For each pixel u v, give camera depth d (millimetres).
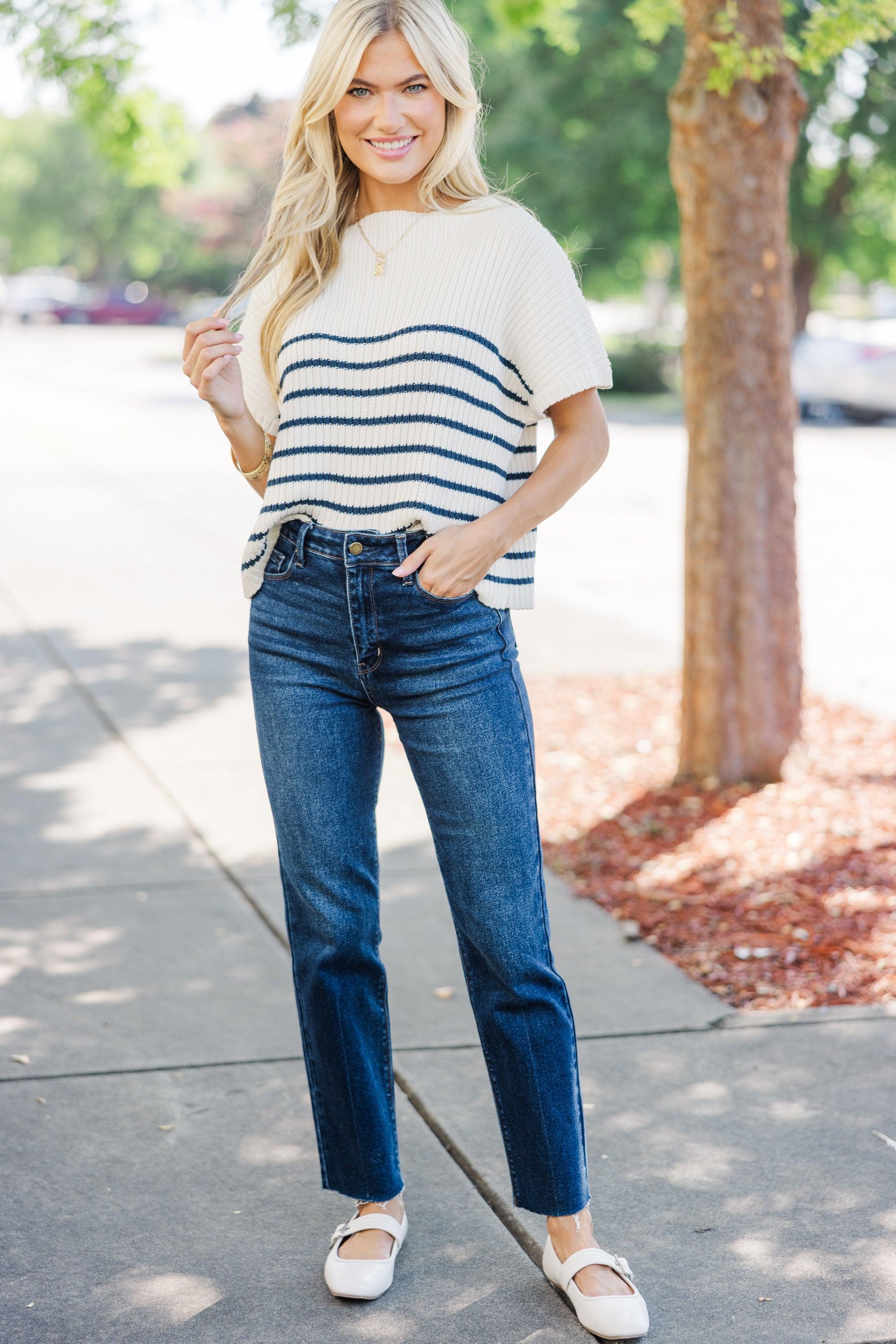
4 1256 2371
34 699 6078
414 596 2082
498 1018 2215
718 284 4570
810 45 4422
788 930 3734
